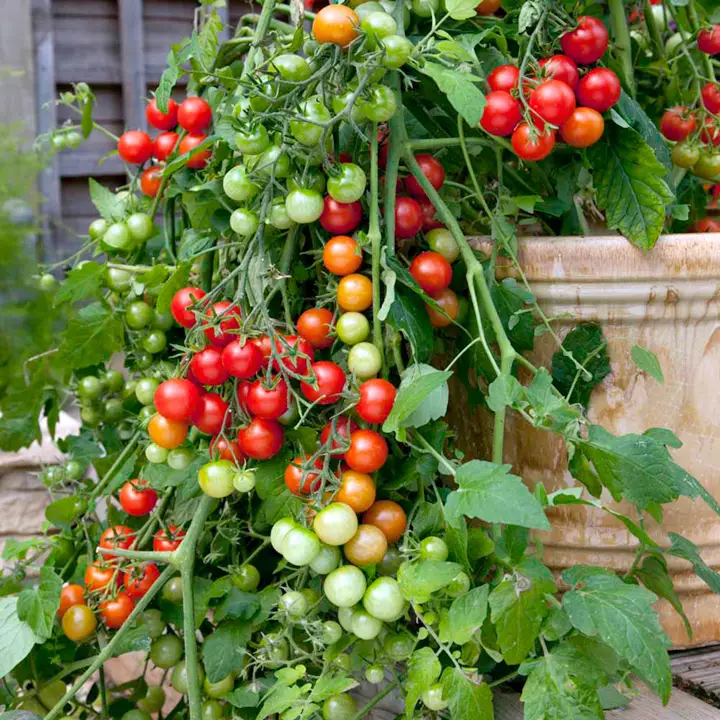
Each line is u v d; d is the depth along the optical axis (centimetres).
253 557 104
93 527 117
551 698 73
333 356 94
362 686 107
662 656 71
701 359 95
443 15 99
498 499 74
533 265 93
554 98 89
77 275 111
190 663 88
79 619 97
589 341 94
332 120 81
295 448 90
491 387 83
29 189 256
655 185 92
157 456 93
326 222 89
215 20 122
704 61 125
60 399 139
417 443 89
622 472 81
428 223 100
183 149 110
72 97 129
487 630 81
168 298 99
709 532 98
